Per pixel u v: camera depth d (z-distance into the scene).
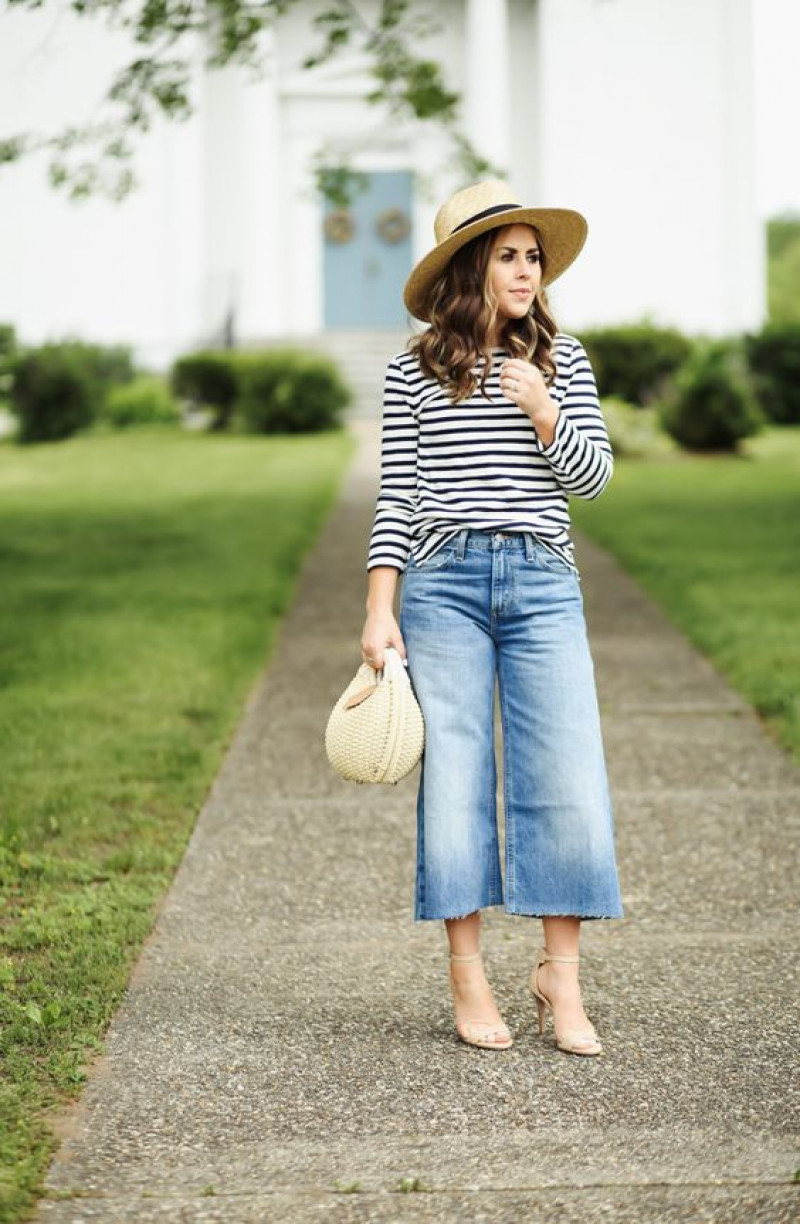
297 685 7.20
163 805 5.28
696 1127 2.97
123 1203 2.69
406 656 3.30
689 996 3.67
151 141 22.66
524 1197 2.71
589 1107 3.06
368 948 4.02
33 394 20.22
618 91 23.22
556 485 3.26
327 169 12.66
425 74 10.36
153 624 8.45
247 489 15.06
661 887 4.51
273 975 3.82
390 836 5.00
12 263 22.84
